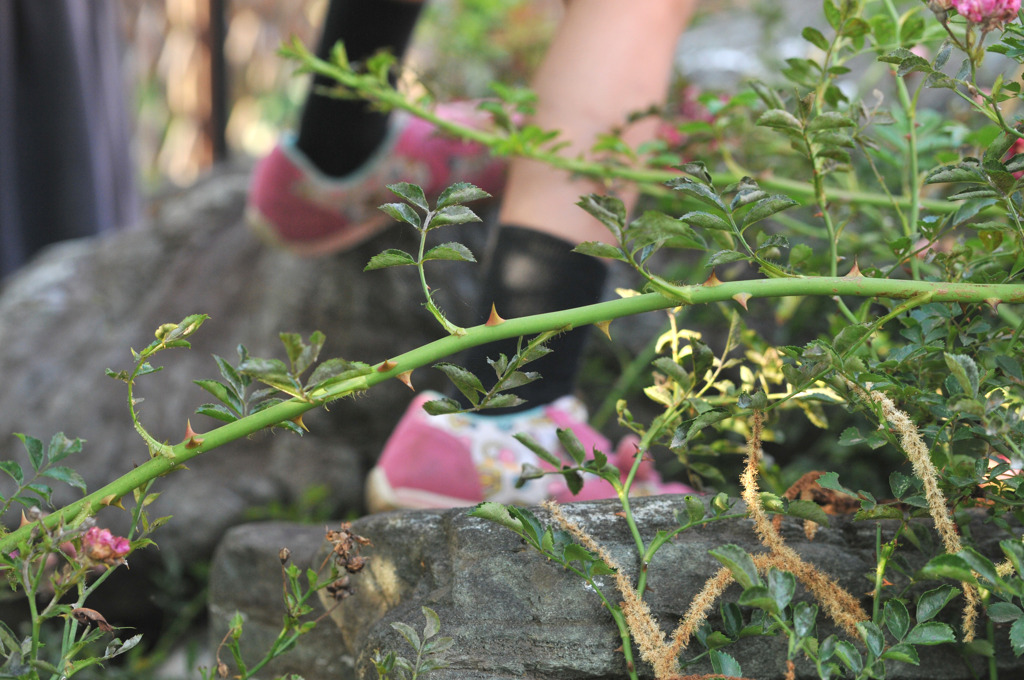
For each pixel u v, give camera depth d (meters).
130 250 2.61
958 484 1.04
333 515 2.12
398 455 1.35
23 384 2.25
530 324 1.03
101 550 1.00
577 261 1.30
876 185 1.70
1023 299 1.03
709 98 1.35
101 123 3.55
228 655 1.29
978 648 1.07
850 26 1.13
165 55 6.13
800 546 1.12
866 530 1.14
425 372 2.21
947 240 1.32
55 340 2.41
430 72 1.49
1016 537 1.10
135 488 1.02
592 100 1.34
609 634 1.08
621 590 1.05
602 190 1.33
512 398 1.03
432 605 1.11
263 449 2.14
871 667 1.00
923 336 1.08
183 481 2.05
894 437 1.04
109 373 1.01
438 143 1.76
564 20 1.38
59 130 3.26
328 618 1.25
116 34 3.80
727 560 1.00
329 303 2.24
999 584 0.98
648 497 1.15
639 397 2.17
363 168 1.77
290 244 1.90
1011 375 1.04
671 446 1.05
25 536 1.02
